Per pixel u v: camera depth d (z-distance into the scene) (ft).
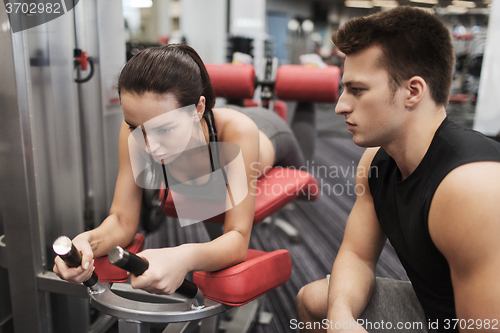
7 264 3.14
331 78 5.82
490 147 1.65
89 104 4.03
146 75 2.01
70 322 3.67
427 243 1.82
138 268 1.69
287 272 2.51
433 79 1.74
